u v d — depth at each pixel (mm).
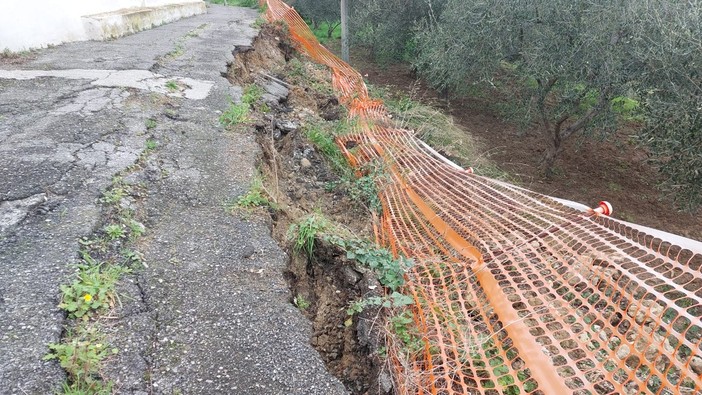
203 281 2295
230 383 1771
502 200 3959
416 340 2316
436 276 2910
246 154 3750
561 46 6742
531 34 7176
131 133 3785
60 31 7168
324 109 7133
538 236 3168
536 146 8586
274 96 6074
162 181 3180
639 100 6250
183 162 3475
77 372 1677
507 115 9320
